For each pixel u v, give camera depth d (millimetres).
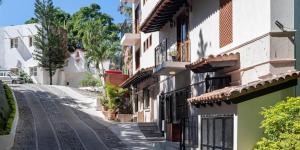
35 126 26750
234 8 15320
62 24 77875
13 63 65875
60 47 60562
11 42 66500
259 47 13289
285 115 10031
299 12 12844
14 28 66375
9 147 19719
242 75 14414
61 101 40375
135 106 36406
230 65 14898
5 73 59406
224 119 11875
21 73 61656
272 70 12562
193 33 20047
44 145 20781
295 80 11367
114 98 33000
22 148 19844
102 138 23406
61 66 61000
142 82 33312
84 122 29625
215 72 16781
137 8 36812
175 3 20438
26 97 41219
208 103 12742
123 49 47875
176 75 23250
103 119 32062
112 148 20562
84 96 44656
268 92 11172
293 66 12523
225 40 16141
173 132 21719
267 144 10211
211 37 17672
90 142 22047
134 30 37469
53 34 60125
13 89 46656
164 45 23359
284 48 12625
